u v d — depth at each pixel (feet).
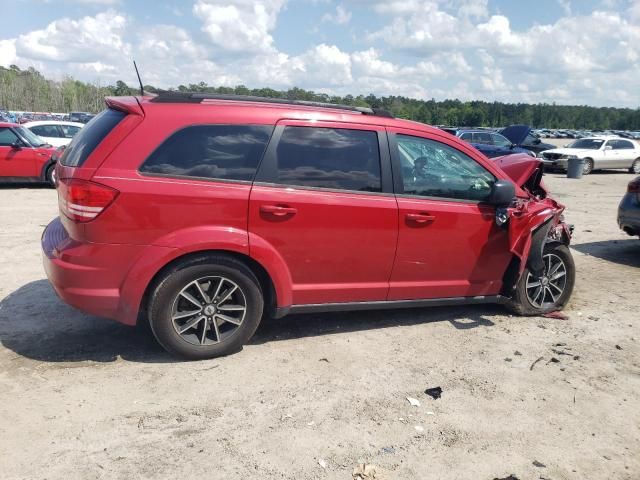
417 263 14.37
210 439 9.82
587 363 13.62
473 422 10.79
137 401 10.93
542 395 11.96
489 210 14.88
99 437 9.71
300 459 9.40
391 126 13.96
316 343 14.15
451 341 14.62
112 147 11.57
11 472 8.69
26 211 30.53
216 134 12.28
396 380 12.34
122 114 12.03
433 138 14.42
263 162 12.56
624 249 27.25
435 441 10.12
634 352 14.42
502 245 15.28
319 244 13.10
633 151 76.28
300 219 12.75
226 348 12.93
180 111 12.09
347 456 9.55
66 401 10.78
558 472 9.43
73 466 8.91
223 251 12.41
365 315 16.30
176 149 11.95
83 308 11.82
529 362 13.53
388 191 13.76
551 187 56.39
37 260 20.27
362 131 13.60
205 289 12.53
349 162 13.41
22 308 15.46
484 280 15.51
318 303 13.66
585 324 16.31
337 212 13.07
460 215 14.47
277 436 10.02
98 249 11.50
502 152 64.18
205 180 12.07
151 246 11.73
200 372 12.25
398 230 13.80
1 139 39.24
